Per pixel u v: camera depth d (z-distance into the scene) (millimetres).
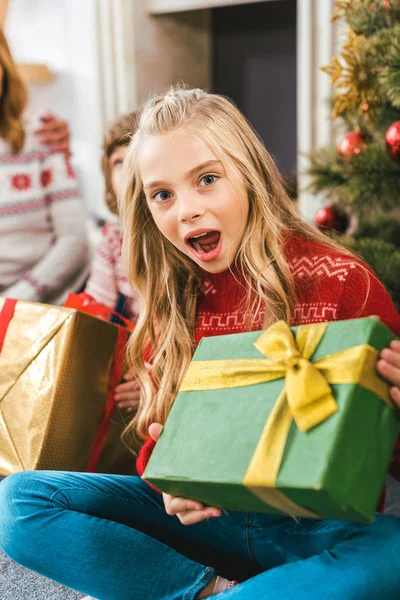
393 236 1662
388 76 1311
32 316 1328
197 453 875
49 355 1296
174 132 1042
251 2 2451
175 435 920
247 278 1107
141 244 1210
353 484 786
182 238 1065
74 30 2736
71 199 2277
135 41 2590
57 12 2773
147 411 1201
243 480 807
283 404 837
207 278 1193
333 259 1062
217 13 2781
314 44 2090
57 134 2283
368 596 866
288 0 2564
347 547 902
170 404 1173
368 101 1448
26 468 1269
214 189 1041
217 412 902
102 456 1404
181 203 1041
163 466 894
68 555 1026
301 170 1848
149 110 1106
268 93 2713
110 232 1767
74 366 1305
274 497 816
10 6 2906
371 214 1749
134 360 1246
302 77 2123
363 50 1406
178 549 1125
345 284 1033
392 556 896
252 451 828
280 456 800
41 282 2174
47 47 2846
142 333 1233
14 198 2203
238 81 2789
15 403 1299
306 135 2152
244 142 1088
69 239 2244
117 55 2619
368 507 807
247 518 1040
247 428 854
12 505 1078
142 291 1230
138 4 2566
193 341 1189
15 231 2211
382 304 1039
